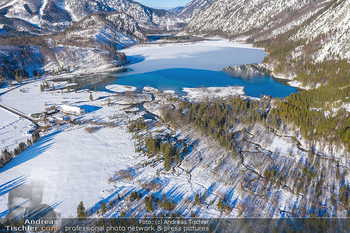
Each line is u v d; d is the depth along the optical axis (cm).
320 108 12106
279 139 10062
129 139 10556
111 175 8119
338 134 9231
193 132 10900
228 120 11588
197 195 6869
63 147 9800
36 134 10844
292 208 6619
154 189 7425
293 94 13662
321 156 8738
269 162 8594
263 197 7056
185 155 9275
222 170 8306
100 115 13150
